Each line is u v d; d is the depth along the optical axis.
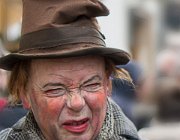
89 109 3.14
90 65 3.13
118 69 3.42
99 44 3.16
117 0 12.35
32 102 3.24
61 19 3.12
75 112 3.11
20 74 3.30
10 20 8.87
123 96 5.54
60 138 3.16
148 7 14.41
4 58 3.21
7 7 8.85
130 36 13.67
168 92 9.06
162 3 15.02
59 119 3.14
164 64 10.92
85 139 3.15
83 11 3.13
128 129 3.47
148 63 14.26
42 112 3.17
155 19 14.71
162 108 8.95
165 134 7.74
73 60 3.11
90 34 3.14
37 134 3.34
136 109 7.59
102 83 3.19
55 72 3.11
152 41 14.65
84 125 3.14
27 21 3.19
